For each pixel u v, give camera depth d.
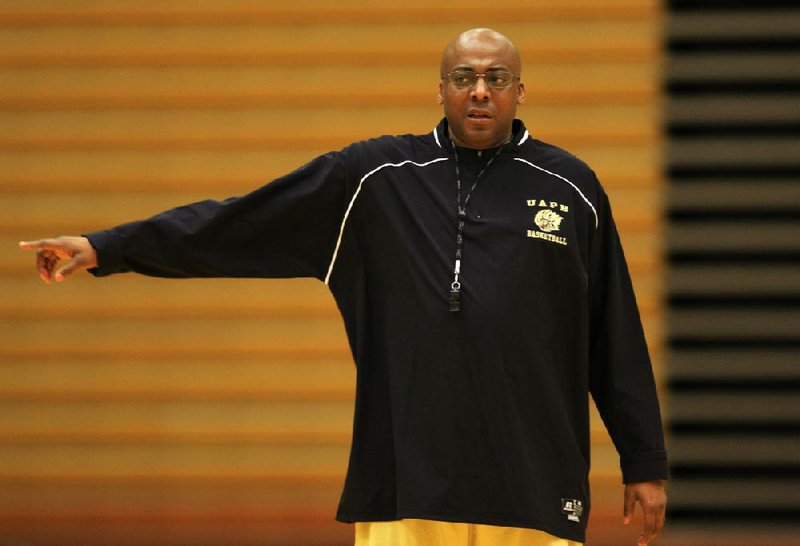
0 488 16.30
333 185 8.16
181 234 8.10
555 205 8.01
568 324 8.05
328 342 16.30
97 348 16.45
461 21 16.52
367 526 8.09
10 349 16.53
